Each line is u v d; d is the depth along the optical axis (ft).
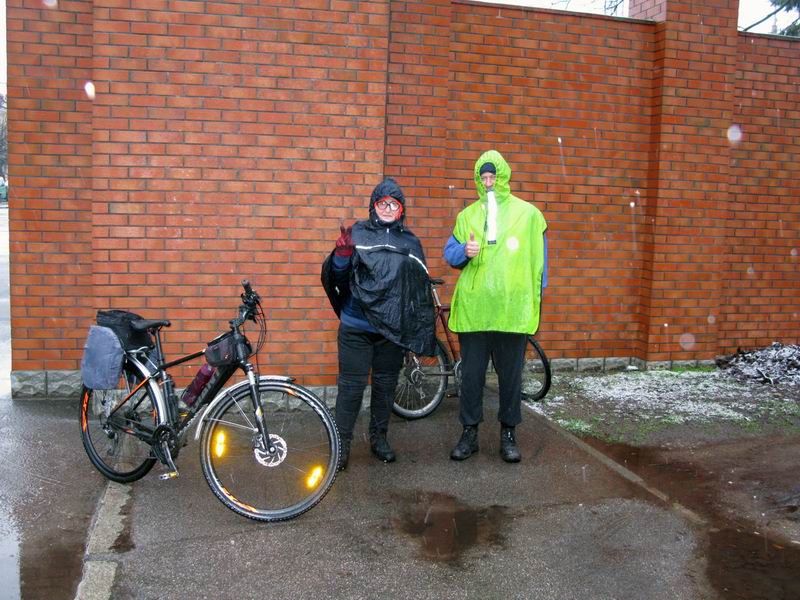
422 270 14.75
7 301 35.14
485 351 15.66
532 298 15.39
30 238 19.25
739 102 24.45
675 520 13.02
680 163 23.26
